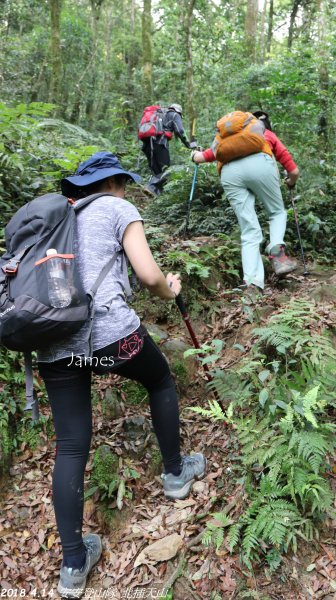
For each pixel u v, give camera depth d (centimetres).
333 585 196
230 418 237
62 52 1266
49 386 206
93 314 195
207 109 941
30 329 183
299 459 217
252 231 387
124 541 229
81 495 204
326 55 656
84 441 206
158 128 609
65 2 1510
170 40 1159
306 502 217
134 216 210
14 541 230
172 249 404
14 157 419
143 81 1091
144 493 251
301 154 611
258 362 258
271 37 1612
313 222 451
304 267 412
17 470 258
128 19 1830
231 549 208
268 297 367
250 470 232
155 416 233
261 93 692
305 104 671
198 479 247
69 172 485
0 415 265
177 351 316
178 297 253
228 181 386
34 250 194
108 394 289
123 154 770
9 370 287
